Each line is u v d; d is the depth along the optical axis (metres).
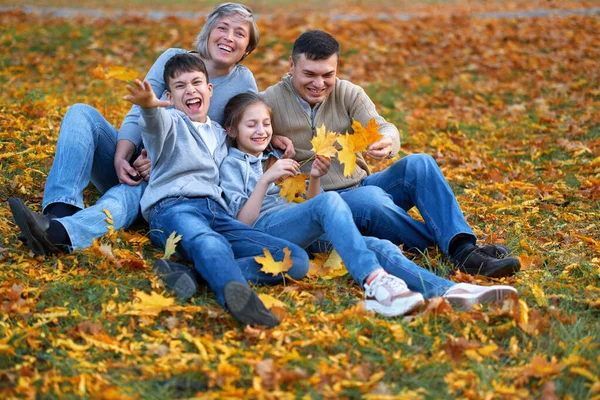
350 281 5.39
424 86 14.02
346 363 4.08
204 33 6.38
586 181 8.00
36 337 4.34
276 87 6.20
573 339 4.39
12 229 5.84
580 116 11.45
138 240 5.73
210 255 4.80
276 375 3.85
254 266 5.16
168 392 3.85
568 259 5.86
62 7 21.95
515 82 14.05
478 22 19.06
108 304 4.73
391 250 5.12
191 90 5.76
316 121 6.17
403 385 3.97
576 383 3.96
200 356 4.14
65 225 5.39
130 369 4.07
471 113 12.15
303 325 4.54
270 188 5.84
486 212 7.17
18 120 8.36
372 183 6.14
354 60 15.63
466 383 3.94
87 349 4.25
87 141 5.91
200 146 5.76
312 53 5.81
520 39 17.17
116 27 17.55
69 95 11.58
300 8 24.88
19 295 4.71
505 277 5.37
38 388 3.83
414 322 4.54
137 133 6.11
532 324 4.51
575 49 16.05
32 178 6.99
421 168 5.76
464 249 5.49
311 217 5.19
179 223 5.26
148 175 5.95
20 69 13.56
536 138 10.44
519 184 8.02
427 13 21.94
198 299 4.87
